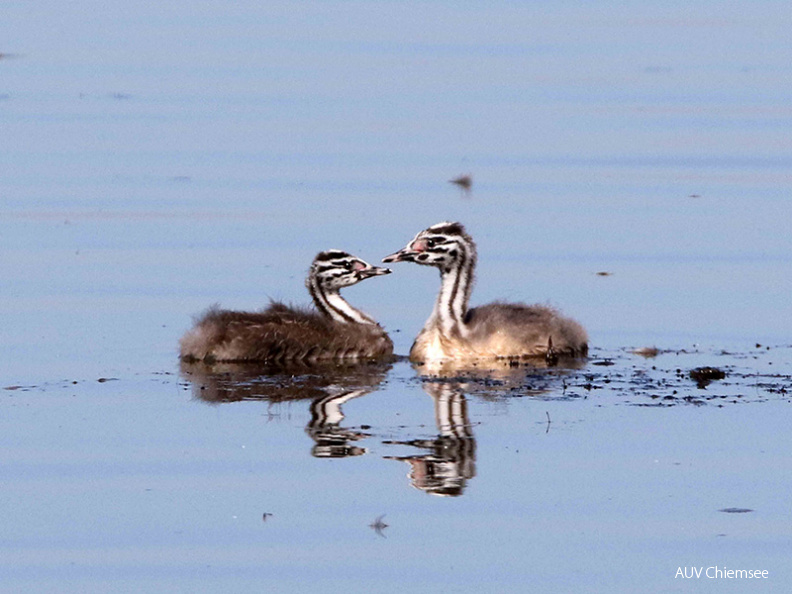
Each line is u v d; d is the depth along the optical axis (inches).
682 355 835.4
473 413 697.0
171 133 1610.5
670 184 1352.1
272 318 826.8
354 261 867.4
